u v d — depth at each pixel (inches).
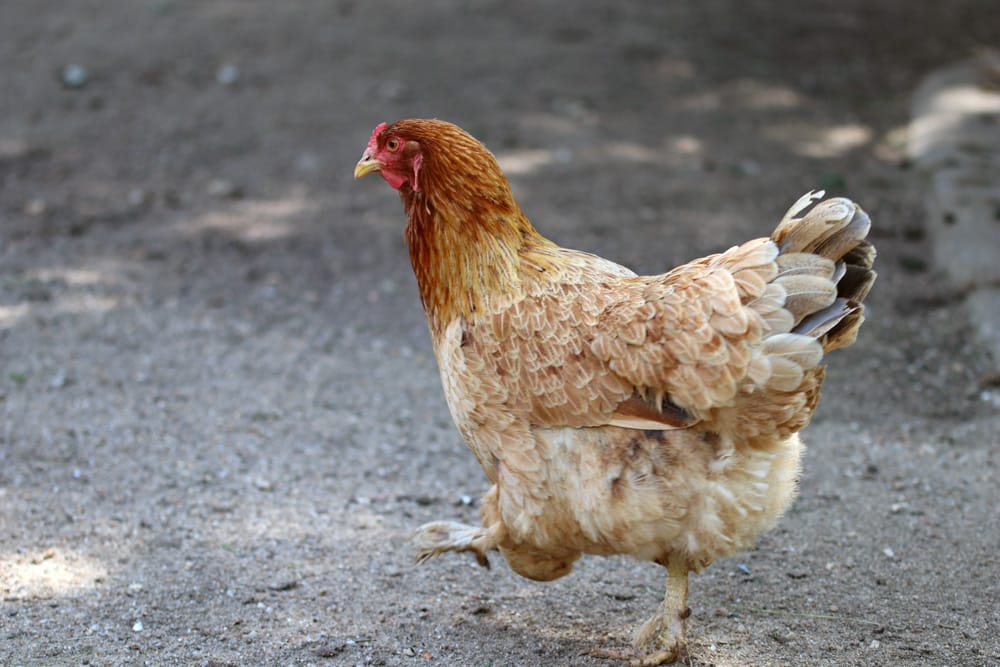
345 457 246.8
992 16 650.2
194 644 175.3
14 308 323.6
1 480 228.7
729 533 155.5
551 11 627.8
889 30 621.9
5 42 563.5
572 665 170.9
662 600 192.9
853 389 283.0
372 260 370.6
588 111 492.4
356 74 527.2
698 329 147.9
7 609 184.4
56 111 487.5
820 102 517.0
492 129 465.1
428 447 254.1
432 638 179.0
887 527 215.9
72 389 274.4
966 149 434.6
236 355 300.0
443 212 171.2
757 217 394.3
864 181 430.6
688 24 619.8
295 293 344.8
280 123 477.1
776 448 155.3
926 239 380.8
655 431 154.8
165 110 491.5
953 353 301.9
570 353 158.9
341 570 200.8
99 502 222.2
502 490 168.4
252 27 591.2
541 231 375.2
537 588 197.0
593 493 158.1
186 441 250.5
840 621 183.6
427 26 596.7
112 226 391.9
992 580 195.2
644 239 371.6
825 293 144.0
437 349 178.7
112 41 567.2
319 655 172.9
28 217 394.3
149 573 197.2
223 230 391.2
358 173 178.2
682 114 496.7
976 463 242.5
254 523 216.7
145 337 308.5
